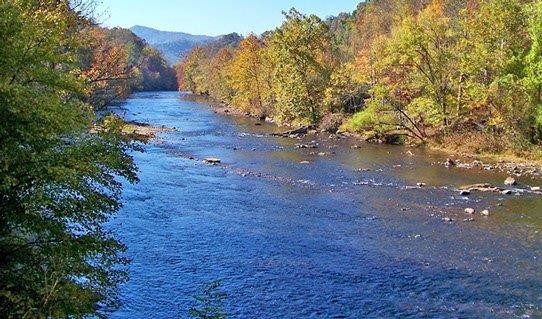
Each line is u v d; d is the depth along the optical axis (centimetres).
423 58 5041
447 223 2498
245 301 1662
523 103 4275
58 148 1200
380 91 5378
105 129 1420
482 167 3906
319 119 6944
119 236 2281
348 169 3909
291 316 1566
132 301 1653
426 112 5147
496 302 1661
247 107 9438
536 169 3788
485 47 4434
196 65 17625
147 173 3731
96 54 4747
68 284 1089
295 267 1948
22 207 1125
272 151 4847
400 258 2041
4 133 1079
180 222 2516
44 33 1323
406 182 3438
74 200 1201
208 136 6012
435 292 1734
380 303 1653
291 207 2812
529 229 2392
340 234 2344
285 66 7262
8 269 1118
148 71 19338
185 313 1584
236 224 2492
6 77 1166
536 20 4078
